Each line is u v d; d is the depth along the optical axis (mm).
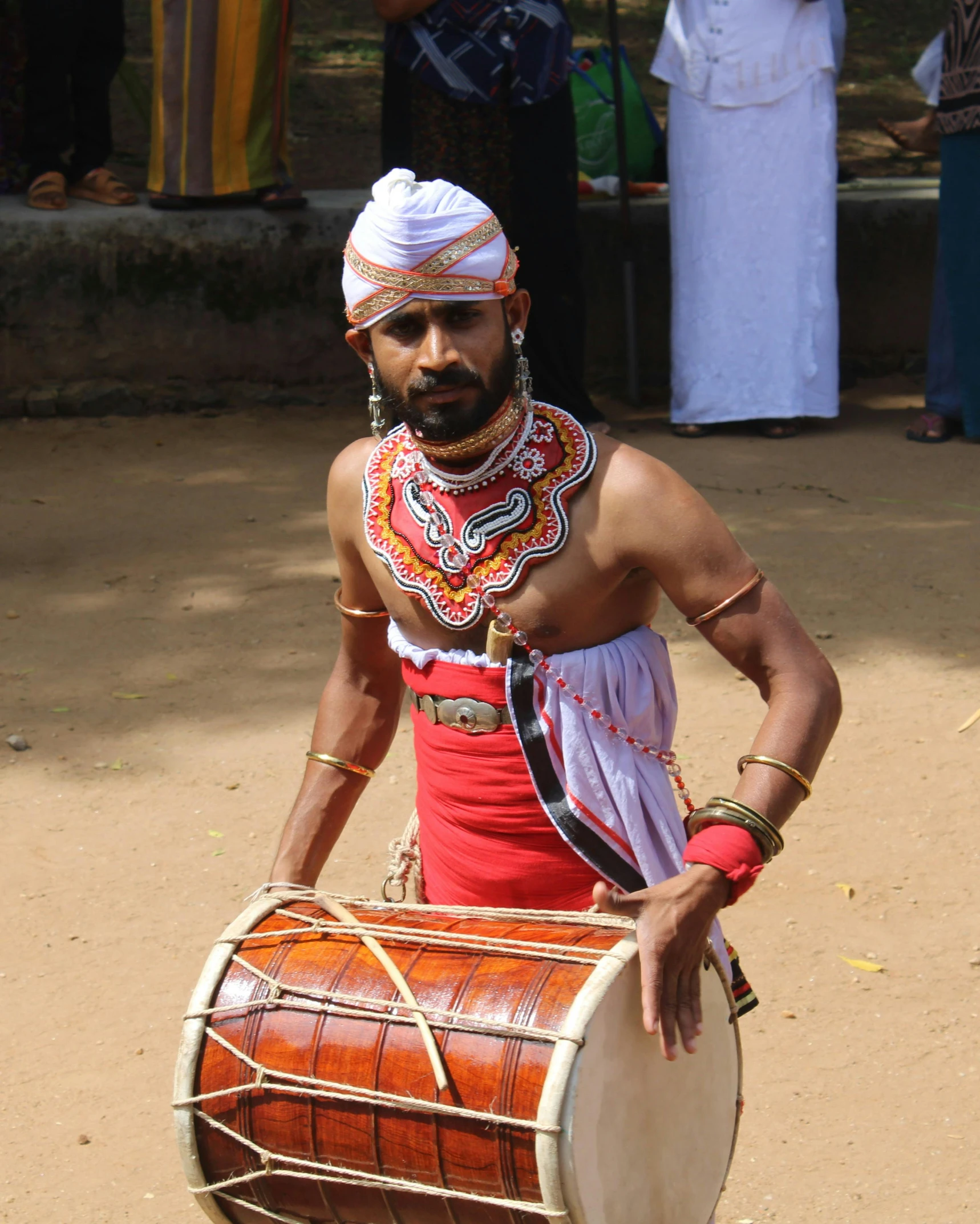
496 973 3836
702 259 15992
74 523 13797
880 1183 5648
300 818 4777
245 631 11273
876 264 18453
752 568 4039
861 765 9070
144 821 8602
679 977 3709
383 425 4328
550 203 14859
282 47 16781
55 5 16547
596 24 28203
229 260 17125
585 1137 3613
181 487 14922
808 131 15656
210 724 9773
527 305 4152
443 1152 3740
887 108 25797
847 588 11898
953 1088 6207
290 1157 3957
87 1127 6086
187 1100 4035
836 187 16047
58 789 8961
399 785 9008
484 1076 3678
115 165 21078
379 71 26172
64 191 17156
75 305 16938
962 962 7109
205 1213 4262
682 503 4016
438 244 3859
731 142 15617
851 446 16078
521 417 4133
